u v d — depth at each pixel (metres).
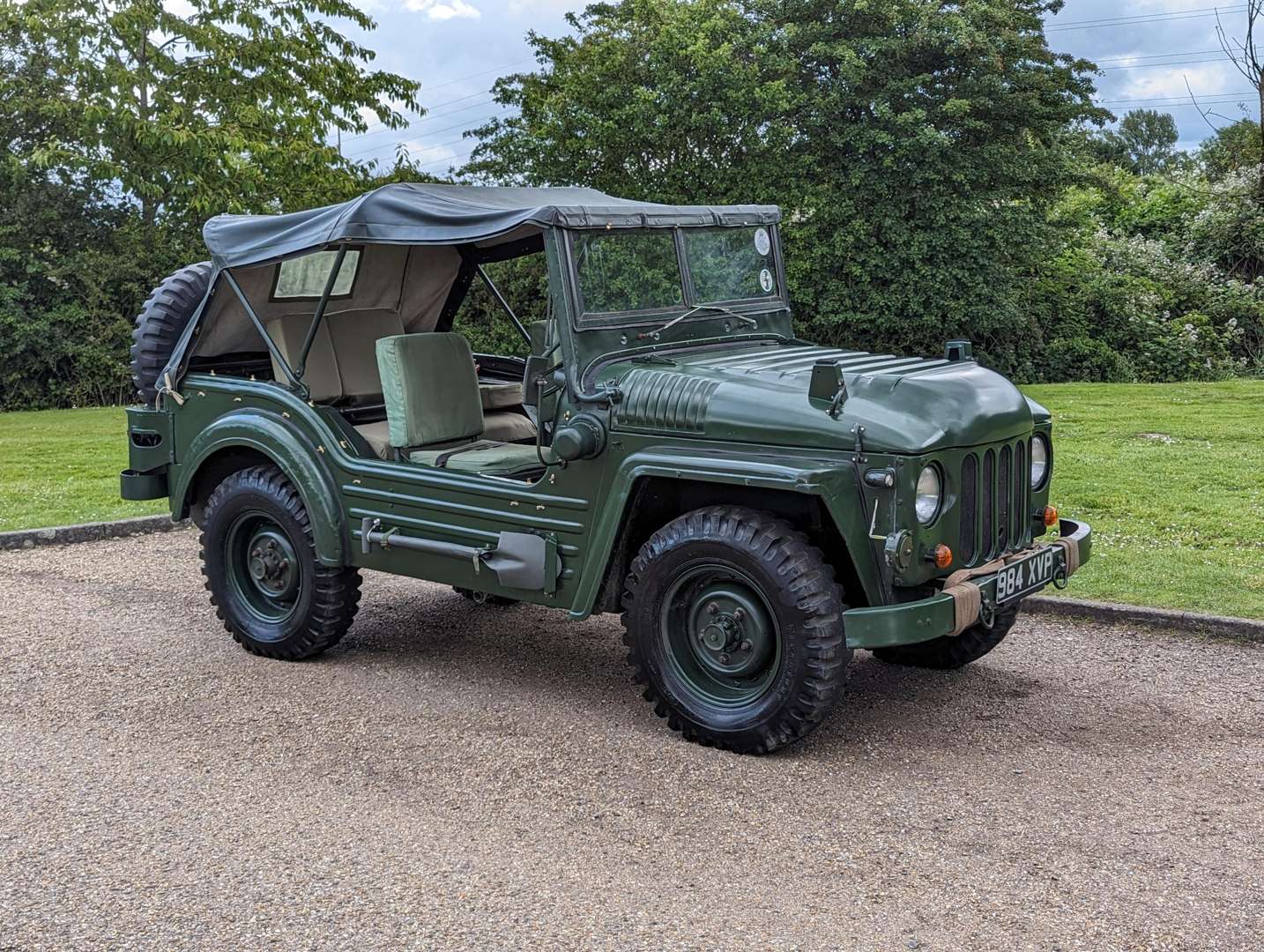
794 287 23.02
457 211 4.91
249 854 3.80
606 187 22.33
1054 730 4.85
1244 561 7.13
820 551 4.43
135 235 24.53
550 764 4.52
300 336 6.04
